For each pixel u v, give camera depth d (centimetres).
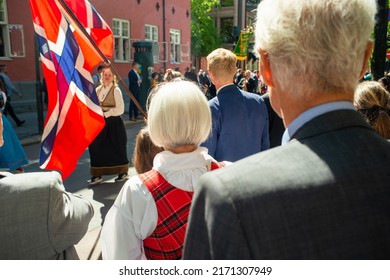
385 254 63
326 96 76
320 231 63
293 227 62
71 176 544
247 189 65
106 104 471
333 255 62
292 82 77
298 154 70
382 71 411
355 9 74
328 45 73
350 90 78
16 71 1268
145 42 1306
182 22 2206
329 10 73
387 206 65
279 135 343
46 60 273
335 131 73
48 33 273
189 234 71
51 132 274
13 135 486
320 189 65
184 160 136
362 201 64
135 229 135
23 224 115
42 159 271
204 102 141
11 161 480
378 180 66
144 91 1297
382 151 70
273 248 62
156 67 1991
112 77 470
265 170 67
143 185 135
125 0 1753
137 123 1144
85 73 284
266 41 79
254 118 262
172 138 137
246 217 63
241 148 255
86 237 332
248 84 1471
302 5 75
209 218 66
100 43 309
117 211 137
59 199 121
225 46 3594
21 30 1269
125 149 504
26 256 115
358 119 75
